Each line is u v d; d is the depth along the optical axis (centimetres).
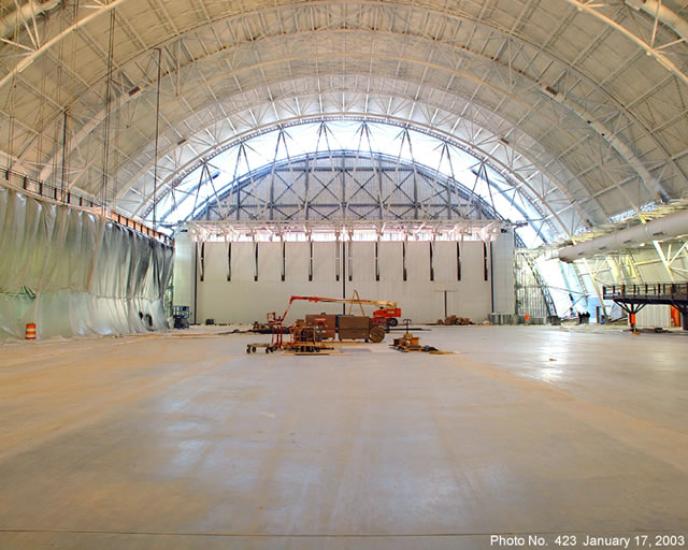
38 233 2588
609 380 1118
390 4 3194
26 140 3102
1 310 2358
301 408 810
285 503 425
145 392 961
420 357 1661
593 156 3841
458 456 552
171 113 3944
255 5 3194
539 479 480
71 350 1972
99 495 443
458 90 4134
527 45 3228
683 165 3197
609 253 4394
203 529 377
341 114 4884
